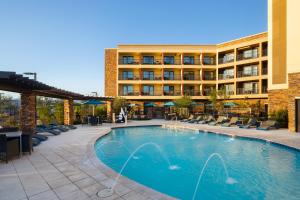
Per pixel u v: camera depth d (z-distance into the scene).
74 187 5.14
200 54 34.75
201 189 6.49
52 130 14.67
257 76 29.31
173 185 6.86
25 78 8.09
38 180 5.62
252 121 19.39
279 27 18.45
